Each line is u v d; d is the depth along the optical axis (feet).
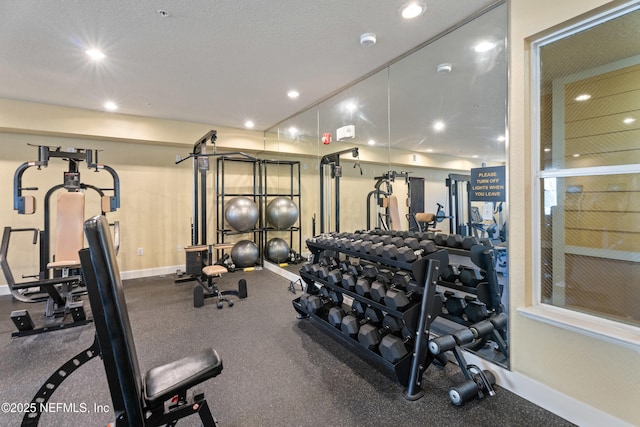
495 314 7.02
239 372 7.33
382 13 7.10
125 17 7.09
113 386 3.86
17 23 7.24
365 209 12.03
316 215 14.94
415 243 7.50
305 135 15.29
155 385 4.39
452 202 8.41
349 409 6.02
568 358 5.59
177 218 17.48
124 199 16.10
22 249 13.92
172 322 10.35
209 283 13.32
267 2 6.64
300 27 7.65
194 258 14.16
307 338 9.14
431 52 8.66
